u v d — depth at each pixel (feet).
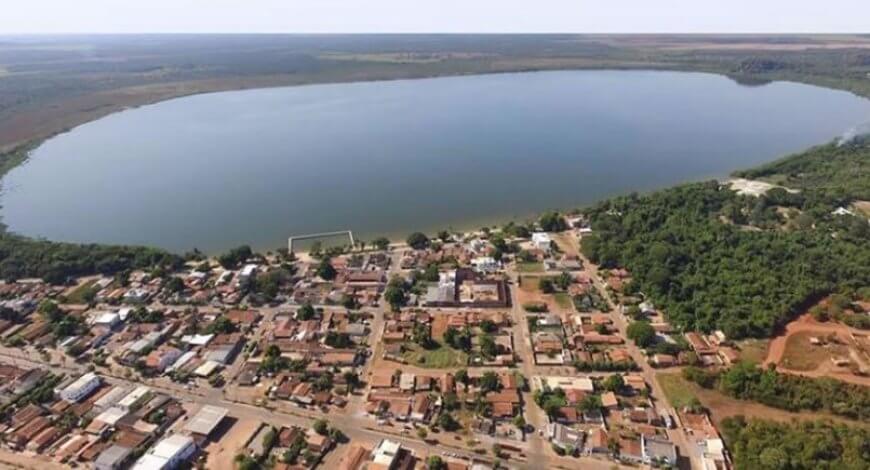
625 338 508.12
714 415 411.34
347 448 387.55
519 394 437.99
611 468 367.25
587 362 467.11
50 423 411.54
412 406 422.00
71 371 476.54
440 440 392.27
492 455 378.12
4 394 444.14
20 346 512.63
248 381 457.68
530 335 513.86
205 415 413.18
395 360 484.33
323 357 484.74
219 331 530.27
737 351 479.82
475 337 515.91
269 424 411.54
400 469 363.76
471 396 432.25
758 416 407.23
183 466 373.81
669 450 371.76
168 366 483.51
